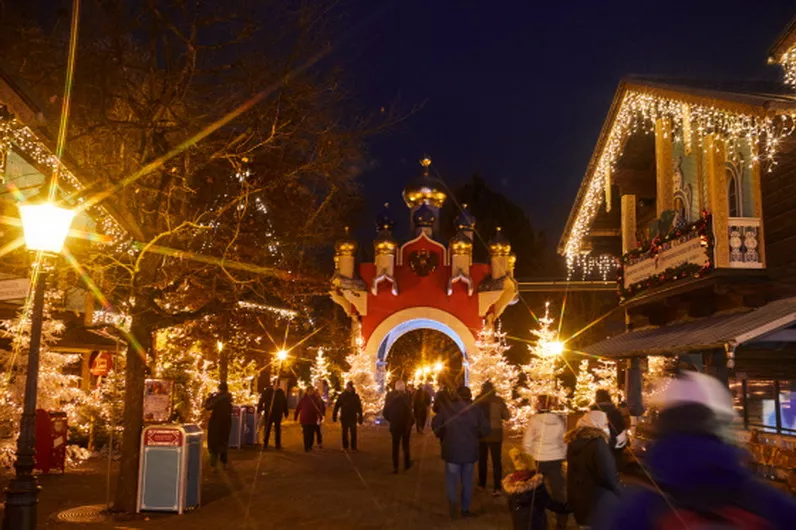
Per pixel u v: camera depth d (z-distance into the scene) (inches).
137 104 454.0
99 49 444.8
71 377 663.1
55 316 752.3
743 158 599.5
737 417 161.9
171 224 479.5
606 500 251.3
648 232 792.9
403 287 1422.2
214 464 679.1
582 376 1176.2
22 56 409.7
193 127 485.4
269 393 837.8
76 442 788.6
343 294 1381.6
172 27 437.1
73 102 453.1
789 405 523.8
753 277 565.9
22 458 291.9
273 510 460.4
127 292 479.8
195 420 901.8
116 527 400.5
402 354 2342.5
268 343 1312.7
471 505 487.2
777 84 626.5
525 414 1223.5
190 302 665.0
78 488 525.7
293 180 505.7
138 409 450.3
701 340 514.3
